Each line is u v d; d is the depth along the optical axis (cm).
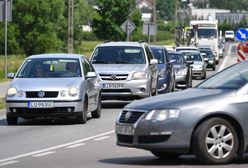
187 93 2439
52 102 3719
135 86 4738
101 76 4744
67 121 4009
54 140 3178
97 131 3506
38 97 3725
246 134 2358
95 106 4122
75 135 3350
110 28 14212
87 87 3916
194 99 2350
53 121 4019
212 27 14288
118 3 14150
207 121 2330
